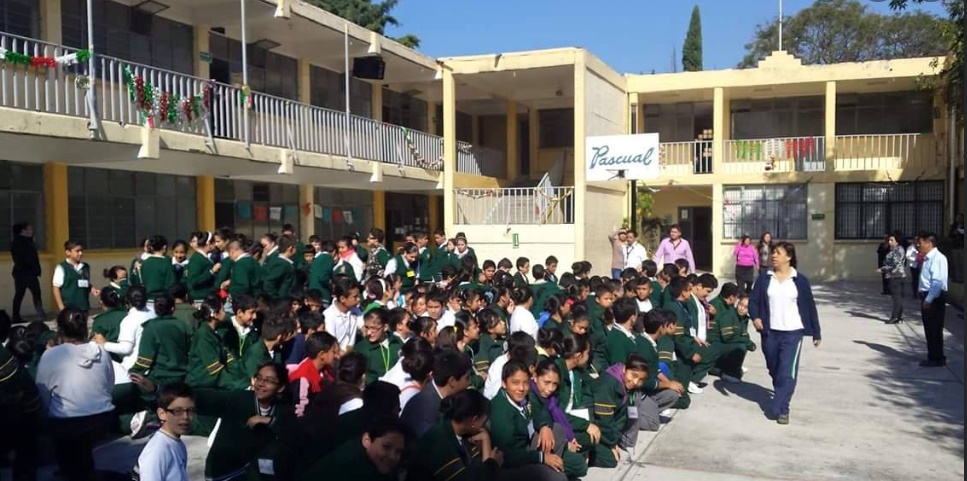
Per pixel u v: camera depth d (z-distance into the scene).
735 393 9.03
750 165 24.00
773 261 7.82
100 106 12.25
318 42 17.33
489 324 7.52
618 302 7.36
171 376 6.92
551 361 5.66
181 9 14.87
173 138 11.77
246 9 14.75
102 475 5.93
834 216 23.00
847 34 40.75
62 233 13.00
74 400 5.57
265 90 17.39
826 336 12.84
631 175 18.20
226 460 4.92
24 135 9.58
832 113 22.64
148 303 8.87
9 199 12.34
